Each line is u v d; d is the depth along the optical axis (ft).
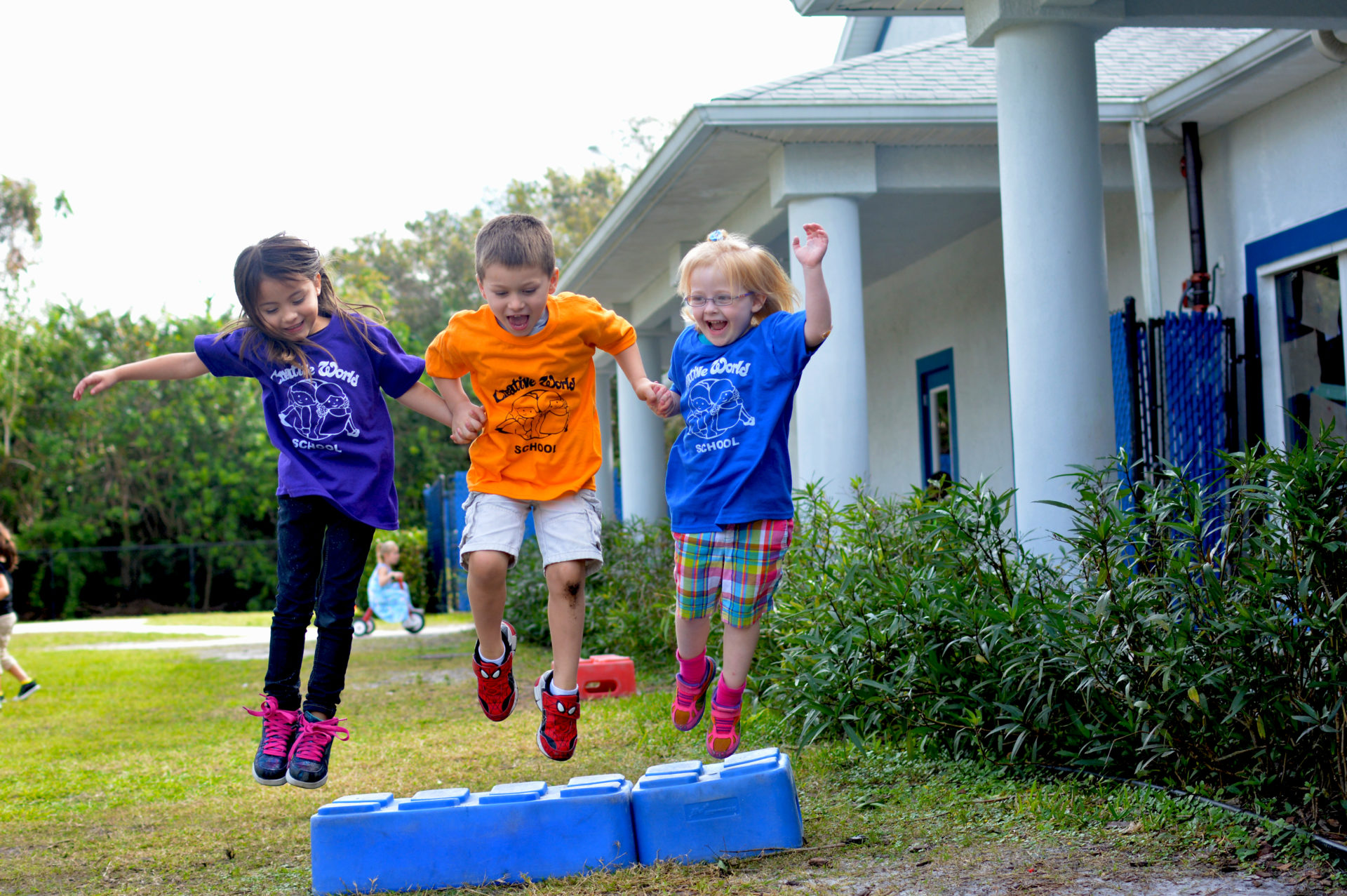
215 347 11.66
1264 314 26.07
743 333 12.53
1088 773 12.84
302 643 11.70
